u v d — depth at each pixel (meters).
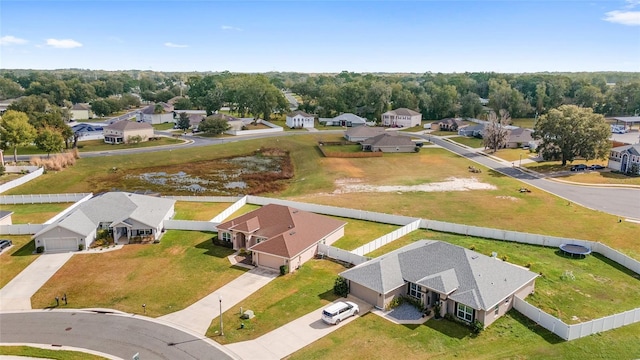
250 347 35.16
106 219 59.16
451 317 38.12
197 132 150.88
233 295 43.72
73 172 97.88
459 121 161.38
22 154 112.62
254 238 54.81
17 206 73.62
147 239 57.38
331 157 114.88
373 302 40.75
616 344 34.03
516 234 54.97
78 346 35.84
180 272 49.03
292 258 48.12
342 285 42.69
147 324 38.94
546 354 33.03
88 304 42.62
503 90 188.00
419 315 39.00
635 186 79.31
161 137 140.38
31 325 39.06
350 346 34.72
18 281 47.34
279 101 182.75
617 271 46.72
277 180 96.81
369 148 123.00
